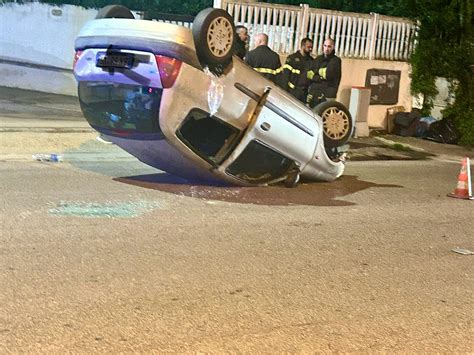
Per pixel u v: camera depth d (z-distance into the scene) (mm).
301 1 19141
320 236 7484
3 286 5254
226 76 8492
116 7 8930
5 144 10930
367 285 6082
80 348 4379
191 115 8352
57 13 16562
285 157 9500
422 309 5645
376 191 10383
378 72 16938
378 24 16859
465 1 17328
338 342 4855
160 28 8062
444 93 17812
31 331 4555
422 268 6727
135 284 5543
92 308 5008
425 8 17484
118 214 7559
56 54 16656
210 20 8117
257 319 5105
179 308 5160
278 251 6793
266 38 10977
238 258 6453
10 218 7039
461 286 6309
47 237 6523
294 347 4703
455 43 17828
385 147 15625
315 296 5688
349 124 10453
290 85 11922
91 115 8859
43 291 5230
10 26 16938
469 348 4973
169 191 8898
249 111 8820
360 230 7914
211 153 8930
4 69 17094
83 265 5859
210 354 4477
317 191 9914
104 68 8320
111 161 10719
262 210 8383
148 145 8711
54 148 11180
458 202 10133
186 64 8094
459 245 7699
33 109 14289
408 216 8883
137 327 4770
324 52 12055
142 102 8227
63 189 8531
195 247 6648
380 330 5141
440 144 16828
